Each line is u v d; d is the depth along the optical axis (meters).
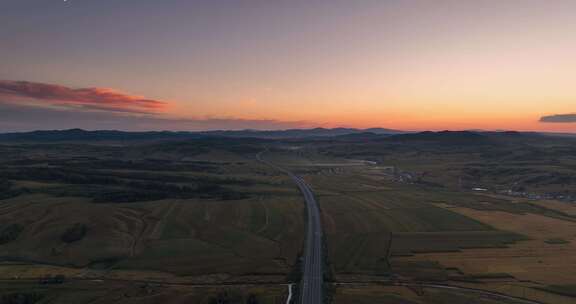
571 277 142.62
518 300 125.31
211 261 163.25
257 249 177.12
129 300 127.75
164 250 176.62
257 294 130.50
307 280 142.25
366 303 122.12
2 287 139.00
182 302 126.19
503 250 172.50
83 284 142.12
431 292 131.00
